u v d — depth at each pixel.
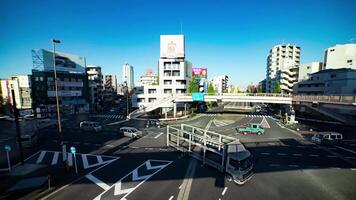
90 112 67.06
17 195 13.91
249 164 16.20
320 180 16.77
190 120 49.25
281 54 100.38
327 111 36.00
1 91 56.06
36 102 56.94
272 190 15.02
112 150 24.52
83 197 13.86
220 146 17.95
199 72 90.81
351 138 30.80
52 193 14.32
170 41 65.12
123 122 45.84
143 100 68.62
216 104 96.25
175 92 66.62
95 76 82.44
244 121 48.09
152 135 32.72
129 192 14.59
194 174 17.66
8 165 18.69
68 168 17.97
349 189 15.29
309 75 63.41
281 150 24.81
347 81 49.31
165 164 19.94
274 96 46.81
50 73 57.53
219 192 14.67
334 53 64.44
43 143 27.95
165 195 14.23
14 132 35.69
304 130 37.19
